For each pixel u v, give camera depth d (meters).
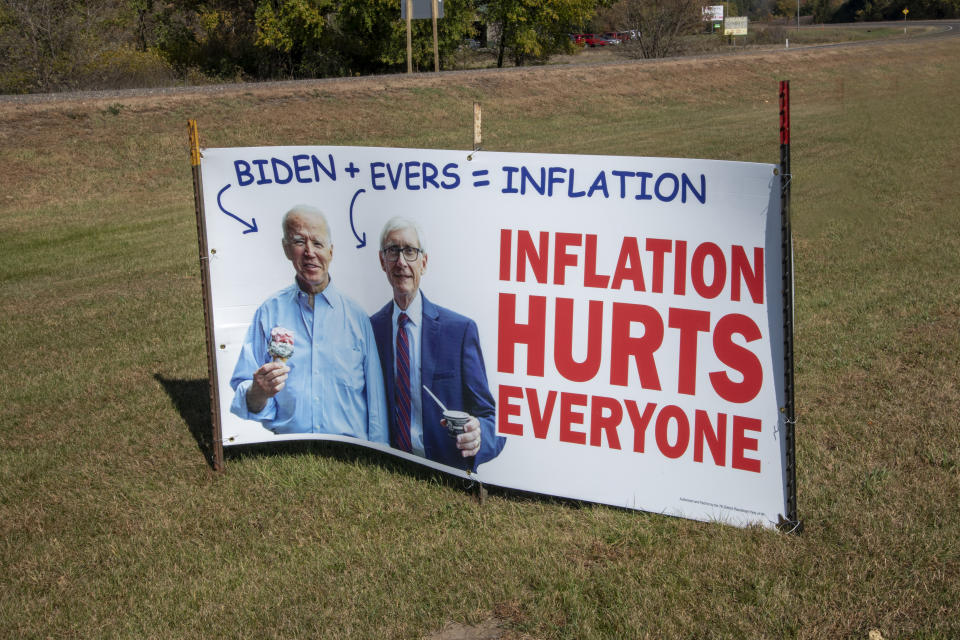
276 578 4.16
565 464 4.69
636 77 33.47
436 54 32.22
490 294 4.73
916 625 3.59
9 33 29.88
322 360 5.13
